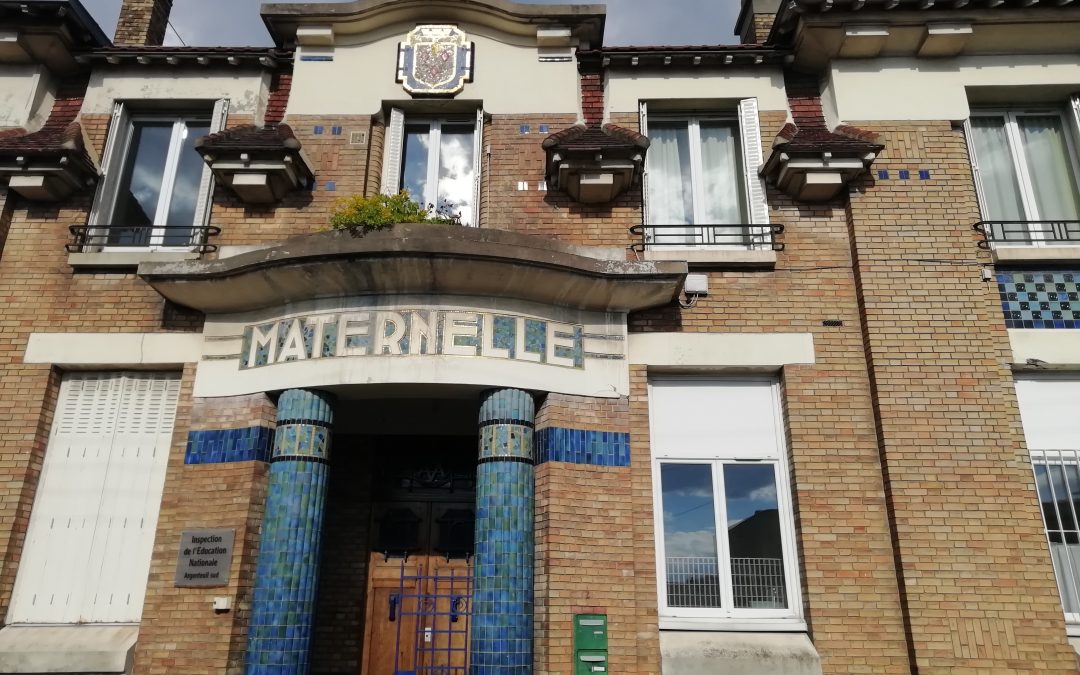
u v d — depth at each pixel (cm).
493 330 789
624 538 768
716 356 844
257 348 815
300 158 883
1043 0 904
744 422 847
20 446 825
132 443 844
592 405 806
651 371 854
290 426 768
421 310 785
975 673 720
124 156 975
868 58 954
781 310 865
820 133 902
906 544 759
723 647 748
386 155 947
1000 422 802
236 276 786
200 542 758
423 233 775
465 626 935
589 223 906
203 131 995
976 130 967
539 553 752
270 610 713
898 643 745
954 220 882
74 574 803
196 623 733
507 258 755
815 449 810
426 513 987
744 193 948
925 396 811
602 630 732
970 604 740
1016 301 862
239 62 981
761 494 827
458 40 977
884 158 910
